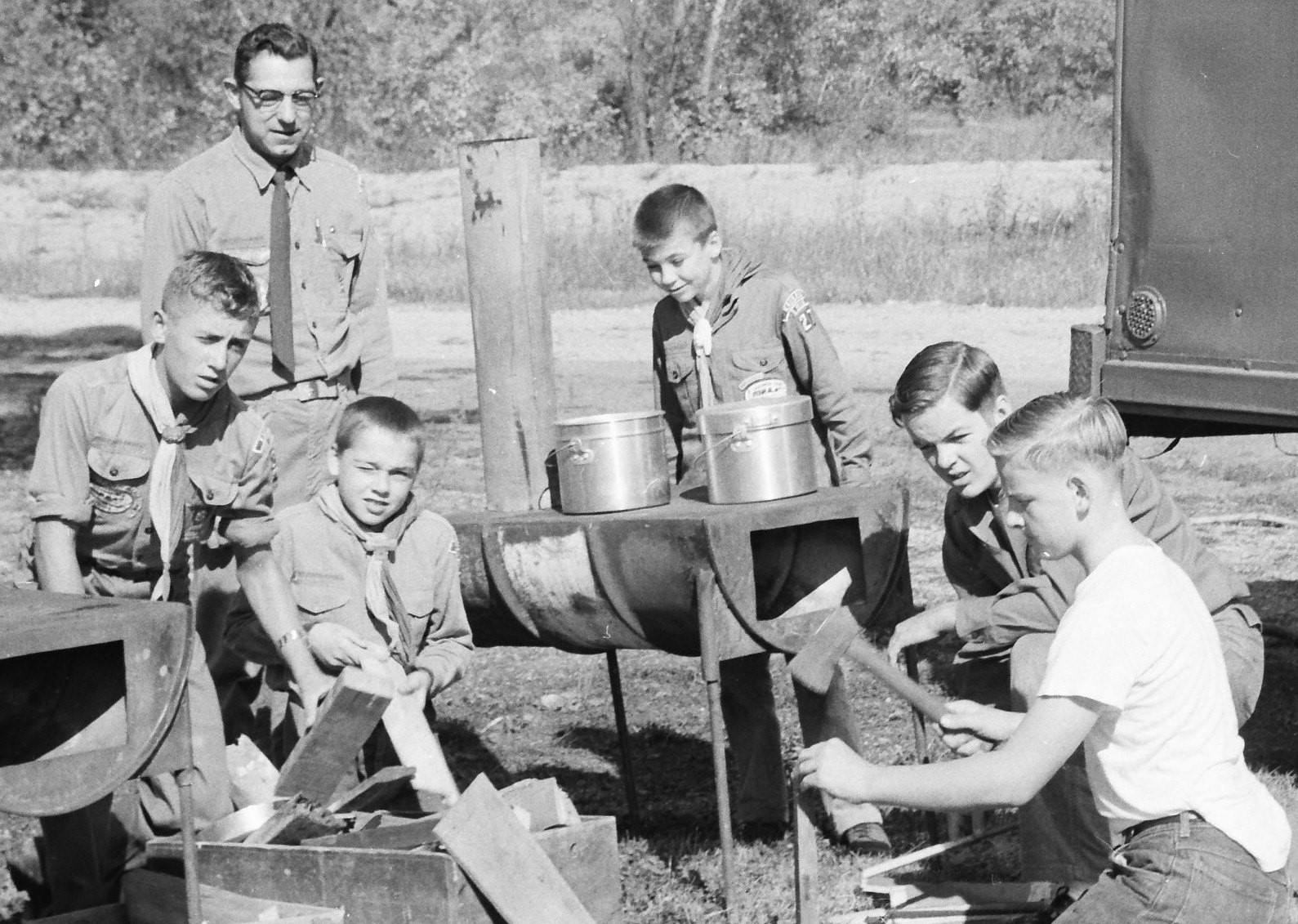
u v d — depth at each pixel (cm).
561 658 743
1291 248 505
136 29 2445
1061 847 392
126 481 400
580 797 566
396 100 2370
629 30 2295
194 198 530
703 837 516
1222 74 519
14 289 1986
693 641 455
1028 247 1695
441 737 639
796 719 635
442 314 1777
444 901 348
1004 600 422
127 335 1791
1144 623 319
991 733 359
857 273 1703
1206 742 320
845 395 510
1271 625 721
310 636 431
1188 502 986
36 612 328
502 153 500
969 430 413
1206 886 314
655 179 2067
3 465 1197
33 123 2403
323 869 362
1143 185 545
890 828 518
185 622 326
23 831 498
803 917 390
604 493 461
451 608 454
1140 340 550
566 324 1666
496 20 2389
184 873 359
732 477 454
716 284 507
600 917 379
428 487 1068
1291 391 505
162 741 324
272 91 523
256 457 422
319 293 545
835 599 474
